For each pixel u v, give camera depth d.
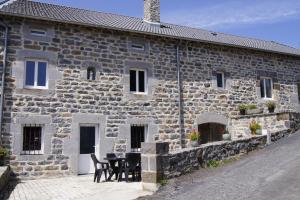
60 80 10.95
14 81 10.34
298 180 6.22
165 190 6.93
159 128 12.29
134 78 12.38
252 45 15.82
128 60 12.12
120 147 11.52
